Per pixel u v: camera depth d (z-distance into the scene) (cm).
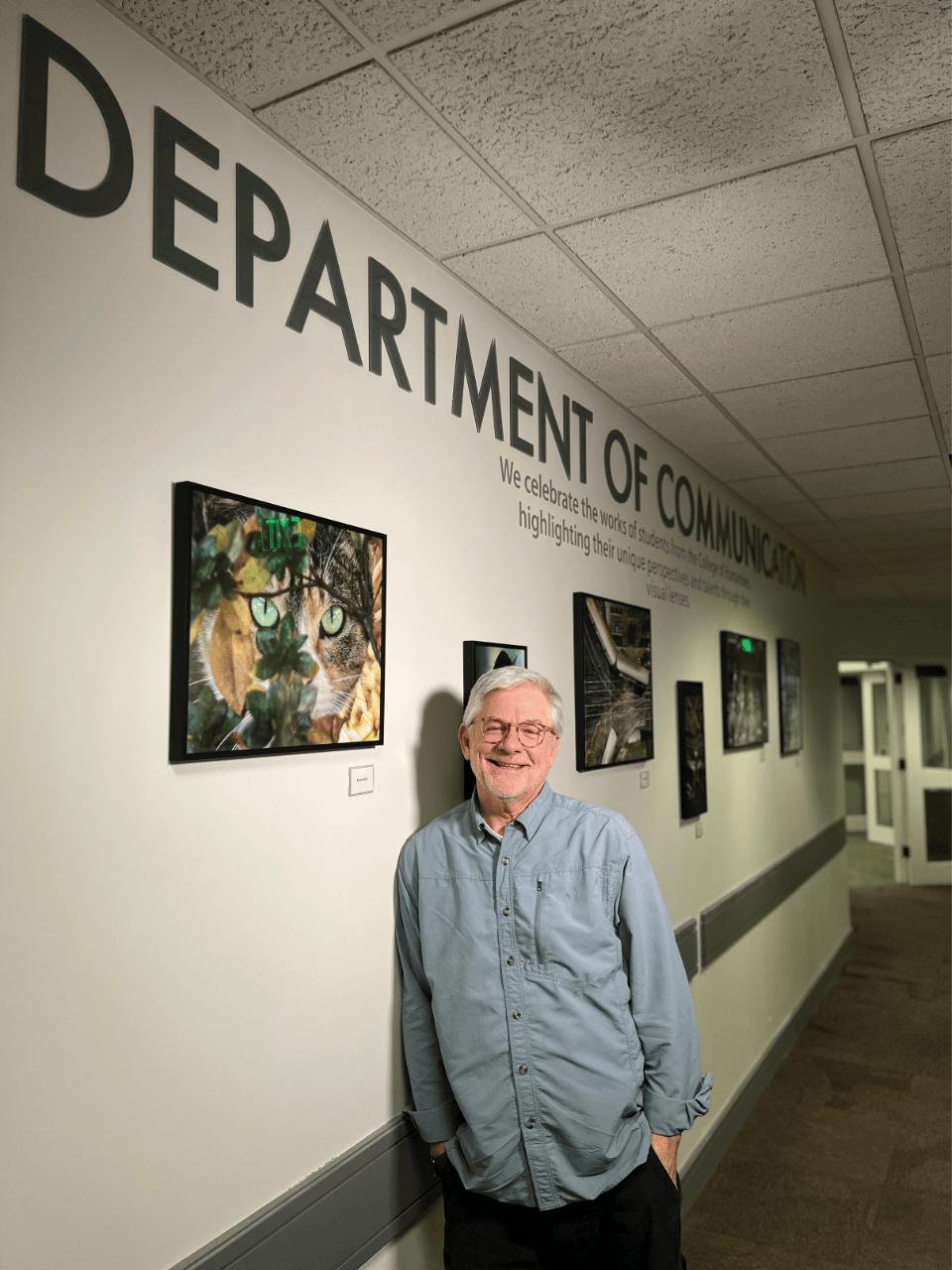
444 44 128
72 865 112
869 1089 404
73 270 114
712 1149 332
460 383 204
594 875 168
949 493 427
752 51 130
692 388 280
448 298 201
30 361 108
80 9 117
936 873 888
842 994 548
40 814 108
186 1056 127
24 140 109
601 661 267
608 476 286
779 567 515
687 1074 169
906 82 137
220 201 138
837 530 526
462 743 179
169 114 130
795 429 323
